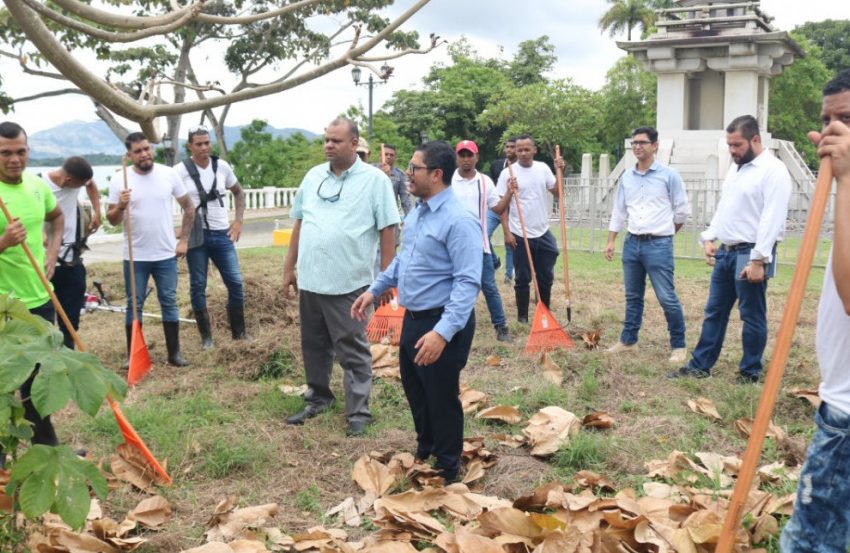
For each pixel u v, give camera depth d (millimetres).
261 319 8578
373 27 21406
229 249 7832
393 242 5520
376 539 3795
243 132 32844
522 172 8430
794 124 38094
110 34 2447
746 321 6418
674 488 4293
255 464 4766
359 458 4844
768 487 4363
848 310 2244
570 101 40906
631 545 3543
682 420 5500
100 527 3797
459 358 4414
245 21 2693
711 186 19062
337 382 6508
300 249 5535
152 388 6383
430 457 4840
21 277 4809
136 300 6676
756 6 23719
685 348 7203
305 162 30609
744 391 6070
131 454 4621
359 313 4812
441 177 4414
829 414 2441
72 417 5629
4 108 19469
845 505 2438
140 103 2461
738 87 23469
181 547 3824
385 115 46656
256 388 6328
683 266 13805
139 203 6926
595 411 5824
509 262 11305
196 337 8266
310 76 2668
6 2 2098
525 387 6289
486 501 4062
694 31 23594
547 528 3516
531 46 54781
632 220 7242
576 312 9508
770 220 6039
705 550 3438
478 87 47125
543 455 4883
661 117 24391
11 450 3328
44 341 3158
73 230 6473
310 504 4324
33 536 3572
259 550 3566
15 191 4754
